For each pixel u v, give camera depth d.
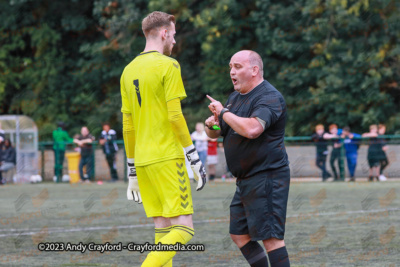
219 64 38.16
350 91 35.81
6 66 42.53
